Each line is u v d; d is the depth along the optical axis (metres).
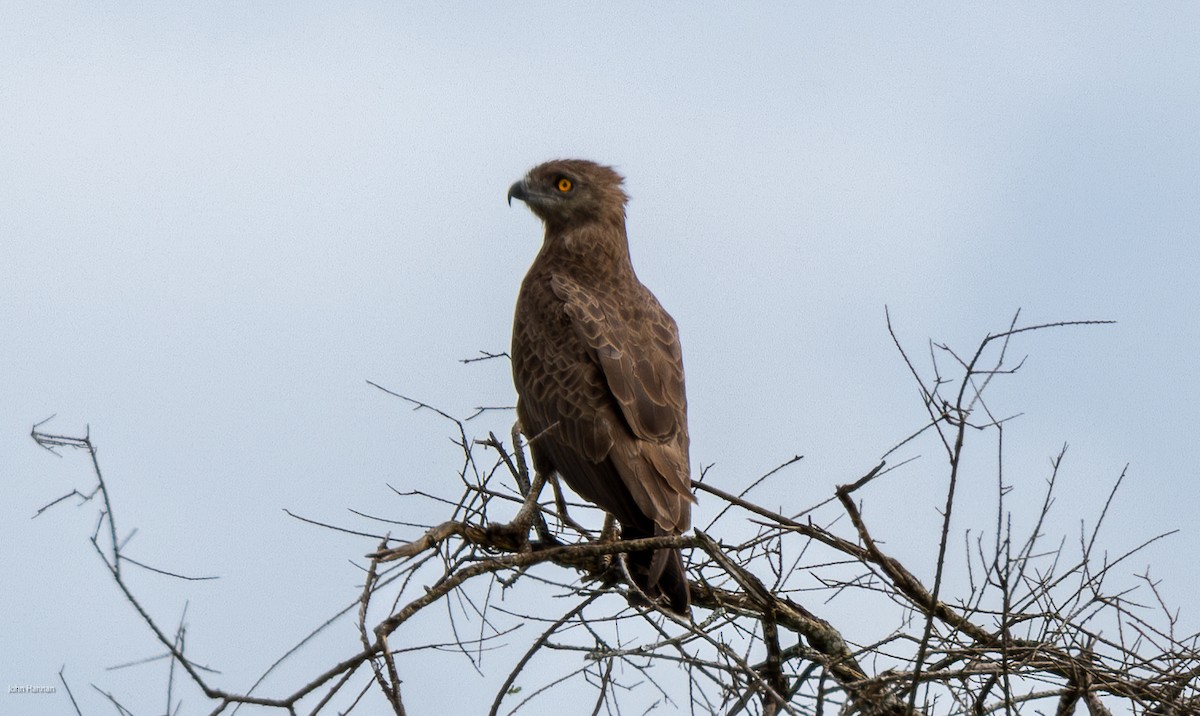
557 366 13.88
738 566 10.94
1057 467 10.02
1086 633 10.70
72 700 8.67
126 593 8.41
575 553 10.55
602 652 9.12
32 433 8.78
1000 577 9.31
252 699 8.48
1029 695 10.72
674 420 13.65
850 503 10.20
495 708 9.44
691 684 9.55
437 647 9.34
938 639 10.60
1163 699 10.62
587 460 13.35
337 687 8.93
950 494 9.05
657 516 12.61
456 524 11.04
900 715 9.98
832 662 10.09
